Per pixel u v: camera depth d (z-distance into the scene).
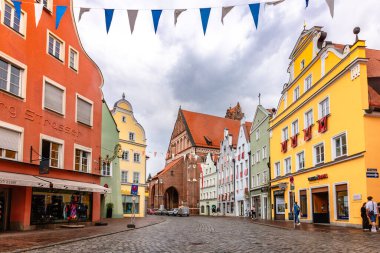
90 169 28.31
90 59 29.23
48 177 22.88
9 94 20.31
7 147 20.20
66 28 26.19
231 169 65.44
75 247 13.54
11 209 21.16
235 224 32.19
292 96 36.50
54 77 24.41
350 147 25.09
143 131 55.38
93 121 29.22
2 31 20.08
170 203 96.88
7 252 11.59
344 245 13.62
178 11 12.02
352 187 24.67
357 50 24.36
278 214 40.34
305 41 33.19
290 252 11.81
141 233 20.80
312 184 31.06
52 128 23.86
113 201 44.53
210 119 101.62
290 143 36.41
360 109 23.91
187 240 16.38
